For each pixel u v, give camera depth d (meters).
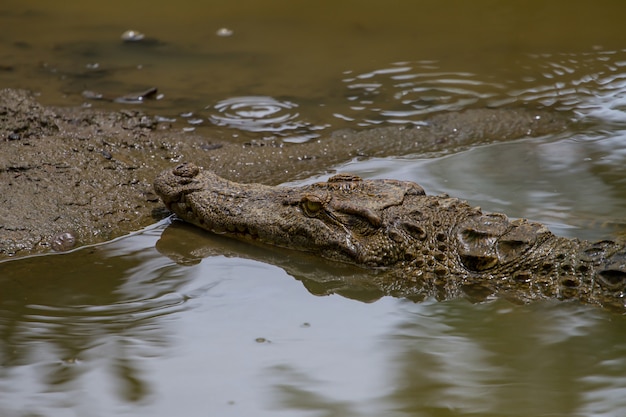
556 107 20.41
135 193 16.19
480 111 20.17
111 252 14.26
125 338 11.51
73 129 18.25
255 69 22.84
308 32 25.94
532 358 11.07
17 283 13.17
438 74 22.39
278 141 18.56
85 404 10.02
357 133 19.03
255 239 14.59
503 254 13.33
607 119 19.72
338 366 10.84
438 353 11.19
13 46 24.20
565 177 16.80
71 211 15.31
